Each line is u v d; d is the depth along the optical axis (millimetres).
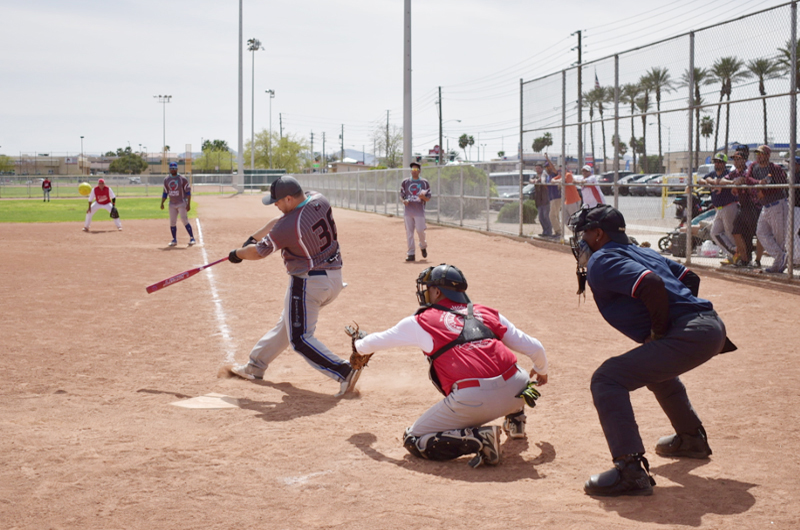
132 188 68562
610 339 7176
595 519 3121
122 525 3051
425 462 3898
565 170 15859
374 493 3426
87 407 4906
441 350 3881
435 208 24328
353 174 35844
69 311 8539
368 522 3082
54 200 45688
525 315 8406
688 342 3438
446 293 4047
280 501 3316
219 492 3422
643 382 3506
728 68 10945
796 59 9633
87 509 3213
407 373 5992
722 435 4340
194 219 26438
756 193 10844
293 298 5355
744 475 3688
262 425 4547
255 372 5801
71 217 27500
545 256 14539
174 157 125875
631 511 3217
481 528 3025
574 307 8930
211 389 5457
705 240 12797
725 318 8031
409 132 24453
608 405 3443
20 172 120500
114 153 135875
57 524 3059
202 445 4125
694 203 13016
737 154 10805
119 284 10812
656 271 3625
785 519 3123
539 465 3869
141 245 16891
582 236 3811
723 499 3361
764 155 10406
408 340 3969
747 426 4492
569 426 4562
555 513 3189
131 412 4805
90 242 17578
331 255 5461
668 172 12617
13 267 12641
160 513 3174
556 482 3611
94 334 7305
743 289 9875
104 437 4250
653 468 3828
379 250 16016
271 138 109125
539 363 4168
